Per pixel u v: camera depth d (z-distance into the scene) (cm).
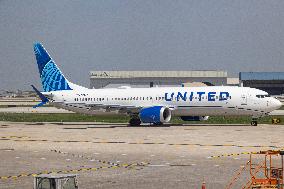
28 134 14100
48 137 13088
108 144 11150
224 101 15950
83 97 18138
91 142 11644
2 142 11906
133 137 12688
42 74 18762
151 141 11625
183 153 9381
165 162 8262
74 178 4934
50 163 8394
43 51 18712
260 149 9781
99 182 6556
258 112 15800
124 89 17688
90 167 7875
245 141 11300
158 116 16150
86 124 18625
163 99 16775
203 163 8088
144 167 7781
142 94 17200
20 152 9931
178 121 19412
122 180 6700
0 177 7056
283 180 5678
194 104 16312
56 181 4759
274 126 16162
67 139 12450
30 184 6494
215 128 15400
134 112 17212
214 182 6444
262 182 5706
